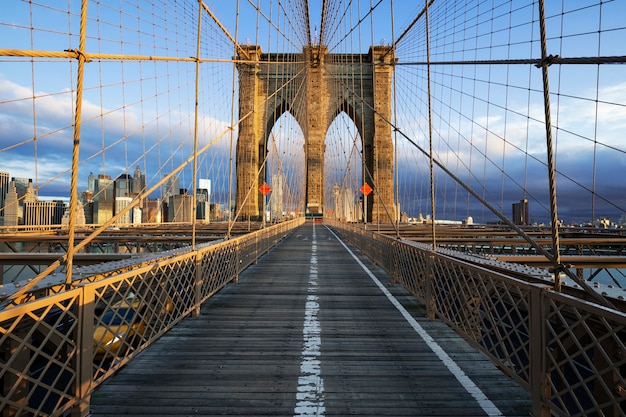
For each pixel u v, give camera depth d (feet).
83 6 10.23
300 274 30.30
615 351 8.23
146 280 12.48
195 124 19.83
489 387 10.30
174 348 13.23
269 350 13.12
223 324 16.30
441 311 16.12
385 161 177.27
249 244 33.12
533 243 9.63
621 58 9.59
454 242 54.39
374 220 170.50
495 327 10.60
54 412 7.57
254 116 174.70
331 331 15.35
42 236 46.70
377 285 25.59
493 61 19.39
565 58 9.56
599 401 8.71
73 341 8.32
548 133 9.48
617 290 10.64
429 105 19.20
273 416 8.84
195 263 17.35
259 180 174.70
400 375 11.09
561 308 7.64
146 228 67.82
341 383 10.55
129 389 10.06
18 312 6.43
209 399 9.57
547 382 8.06
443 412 9.02
